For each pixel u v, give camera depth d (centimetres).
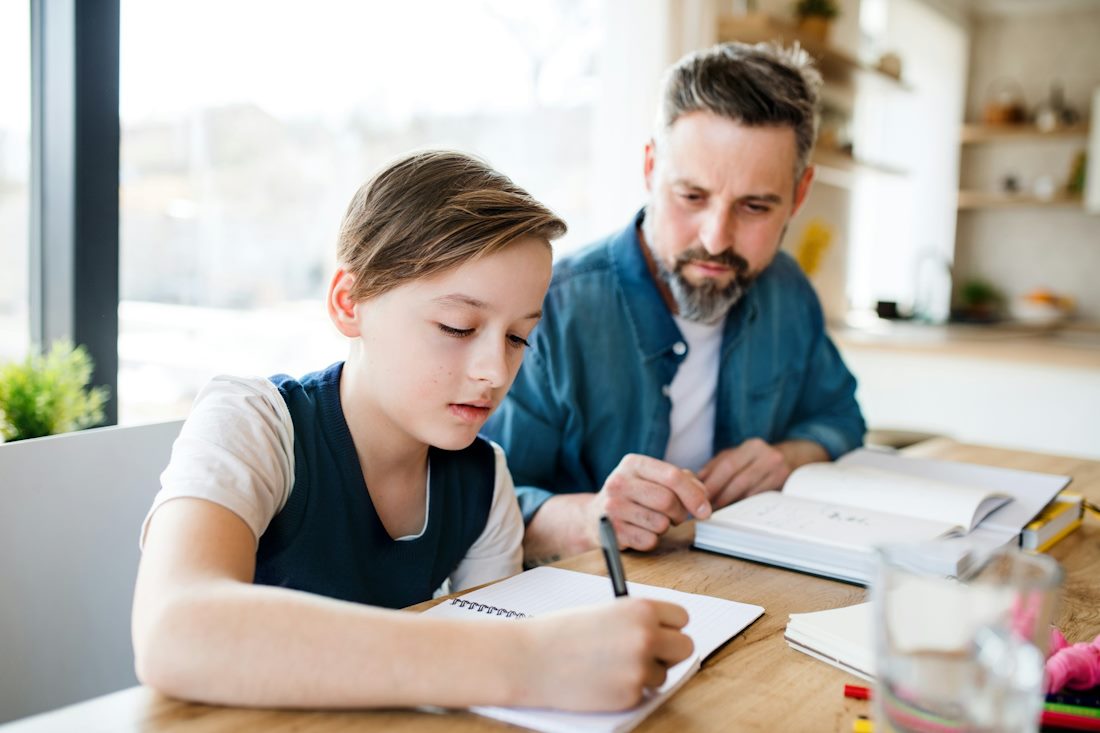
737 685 63
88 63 149
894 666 47
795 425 157
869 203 461
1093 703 56
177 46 183
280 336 222
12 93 150
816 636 69
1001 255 490
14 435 125
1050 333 374
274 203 214
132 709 54
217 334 208
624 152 264
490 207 76
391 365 79
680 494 97
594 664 55
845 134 348
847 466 120
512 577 84
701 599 80
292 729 53
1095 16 457
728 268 129
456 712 56
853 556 87
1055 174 473
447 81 242
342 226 83
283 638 53
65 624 88
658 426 140
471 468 99
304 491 82
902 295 480
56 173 150
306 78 215
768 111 121
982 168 494
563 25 263
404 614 57
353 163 229
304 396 86
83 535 89
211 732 52
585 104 271
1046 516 105
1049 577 46
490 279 75
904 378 319
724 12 280
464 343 77
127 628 93
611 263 140
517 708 55
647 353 138
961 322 395
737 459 122
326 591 84
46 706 86
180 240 196
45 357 143
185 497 66
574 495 114
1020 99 466
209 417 76
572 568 89
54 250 151
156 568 59
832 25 302
